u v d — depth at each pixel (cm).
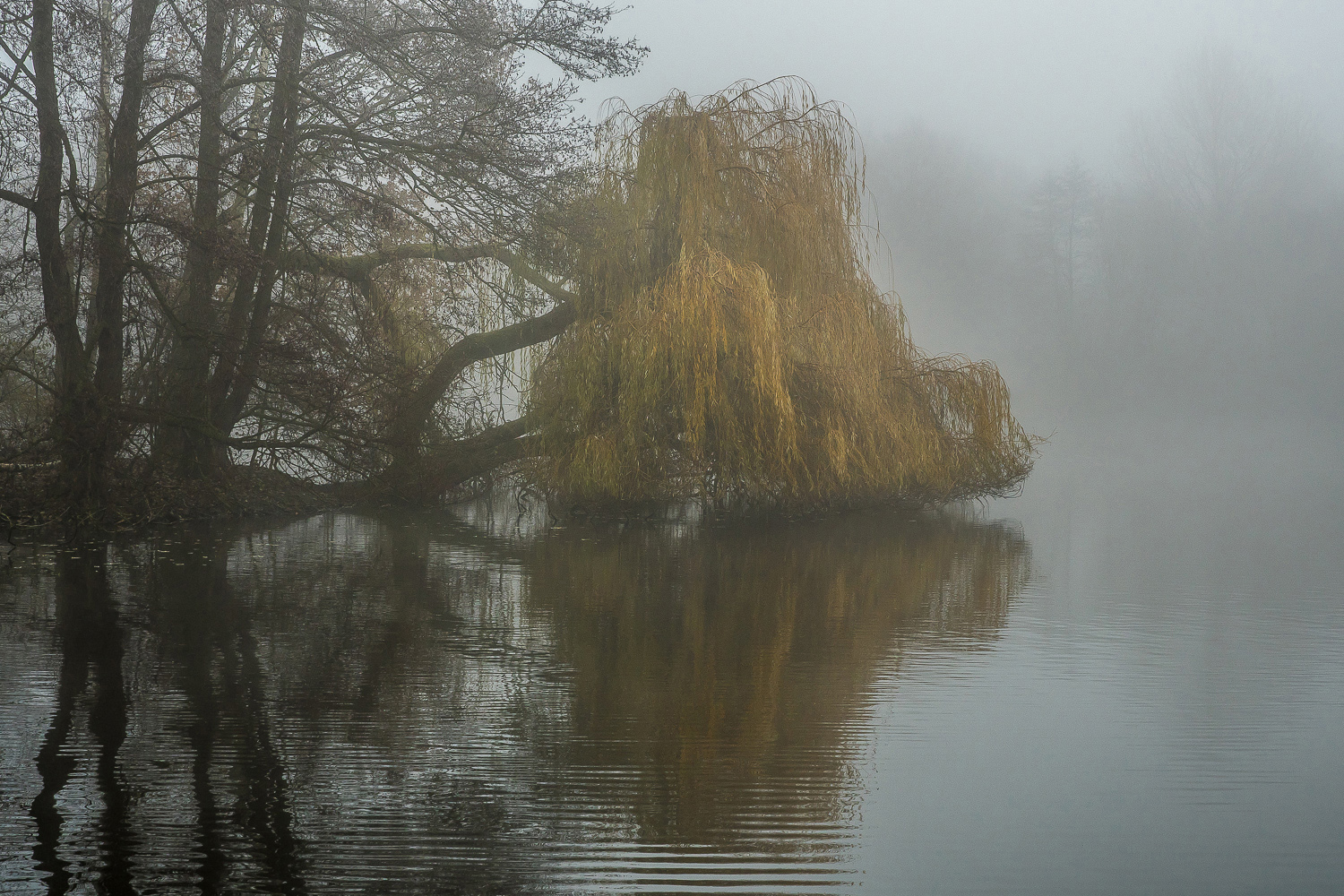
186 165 1808
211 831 493
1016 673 797
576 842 487
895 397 1812
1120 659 840
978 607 1070
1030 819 518
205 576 1190
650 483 1741
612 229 1767
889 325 1883
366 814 516
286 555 1378
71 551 1352
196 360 1688
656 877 452
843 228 1819
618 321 1695
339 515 1888
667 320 1638
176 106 1717
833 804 536
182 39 1659
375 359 1686
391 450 1772
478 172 1734
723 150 1742
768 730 655
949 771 584
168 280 1644
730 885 446
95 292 1642
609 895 436
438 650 855
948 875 456
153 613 981
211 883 442
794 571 1300
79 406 1502
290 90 1684
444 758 598
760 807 532
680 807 530
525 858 469
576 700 718
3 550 1341
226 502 1739
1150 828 507
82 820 504
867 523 1848
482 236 1856
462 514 1941
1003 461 1909
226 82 1758
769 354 1628
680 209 1731
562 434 1778
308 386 1617
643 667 812
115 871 451
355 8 1719
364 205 1631
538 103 1752
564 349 1784
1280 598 1126
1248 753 616
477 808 527
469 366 1966
